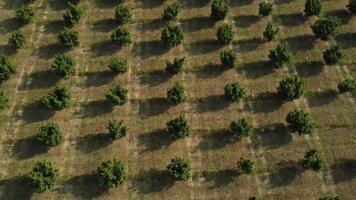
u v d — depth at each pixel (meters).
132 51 39.97
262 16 42.44
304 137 34.22
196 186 31.77
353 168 32.59
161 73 38.25
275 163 32.81
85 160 33.16
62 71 37.12
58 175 32.16
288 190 31.59
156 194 31.42
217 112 35.75
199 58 39.34
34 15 43.00
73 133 34.62
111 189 31.62
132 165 32.81
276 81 37.69
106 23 42.19
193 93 36.94
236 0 44.00
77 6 43.31
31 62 39.28
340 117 35.38
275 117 35.34
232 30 41.41
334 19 40.09
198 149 33.69
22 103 36.47
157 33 41.31
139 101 36.47
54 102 34.88
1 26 42.09
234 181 31.97
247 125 33.31
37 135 33.09
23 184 31.92
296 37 40.81
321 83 37.56
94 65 38.94
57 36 39.56
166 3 43.81
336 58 37.50
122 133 33.66
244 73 38.28
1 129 34.94
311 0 41.31
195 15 42.62
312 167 31.70
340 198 31.25
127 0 44.16
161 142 34.00
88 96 36.91
